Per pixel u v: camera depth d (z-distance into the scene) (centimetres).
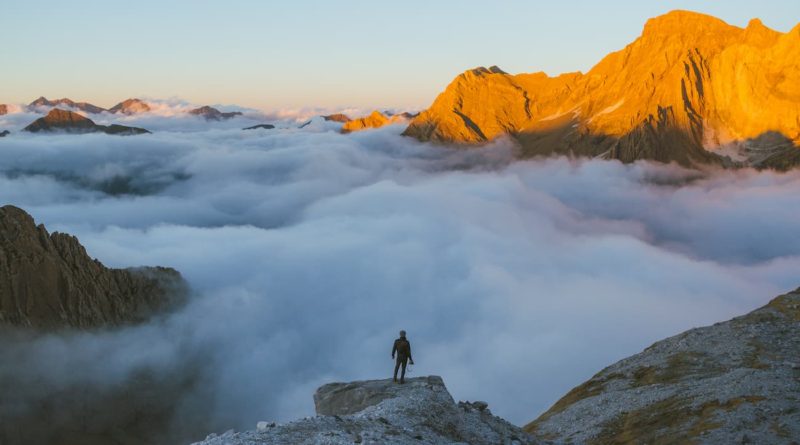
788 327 5016
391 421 2650
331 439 2283
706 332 5275
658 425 3775
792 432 3195
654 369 4850
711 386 4053
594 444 3872
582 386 5141
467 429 2853
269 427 2452
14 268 17200
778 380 3878
